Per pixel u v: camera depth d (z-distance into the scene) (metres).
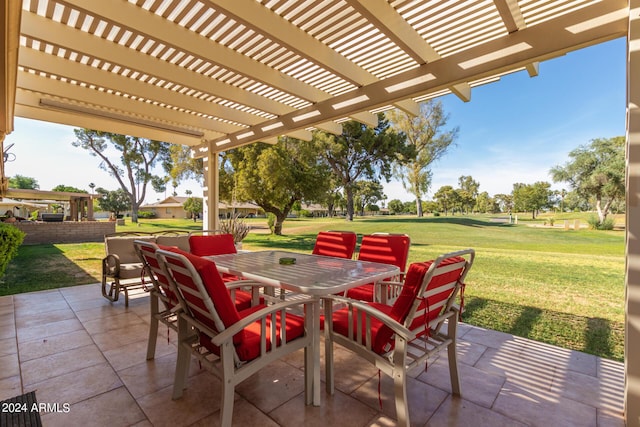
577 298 4.15
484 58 2.60
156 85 3.95
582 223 12.78
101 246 9.67
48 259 7.12
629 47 1.61
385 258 3.11
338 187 16.78
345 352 2.53
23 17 2.42
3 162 7.31
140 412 1.72
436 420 1.67
